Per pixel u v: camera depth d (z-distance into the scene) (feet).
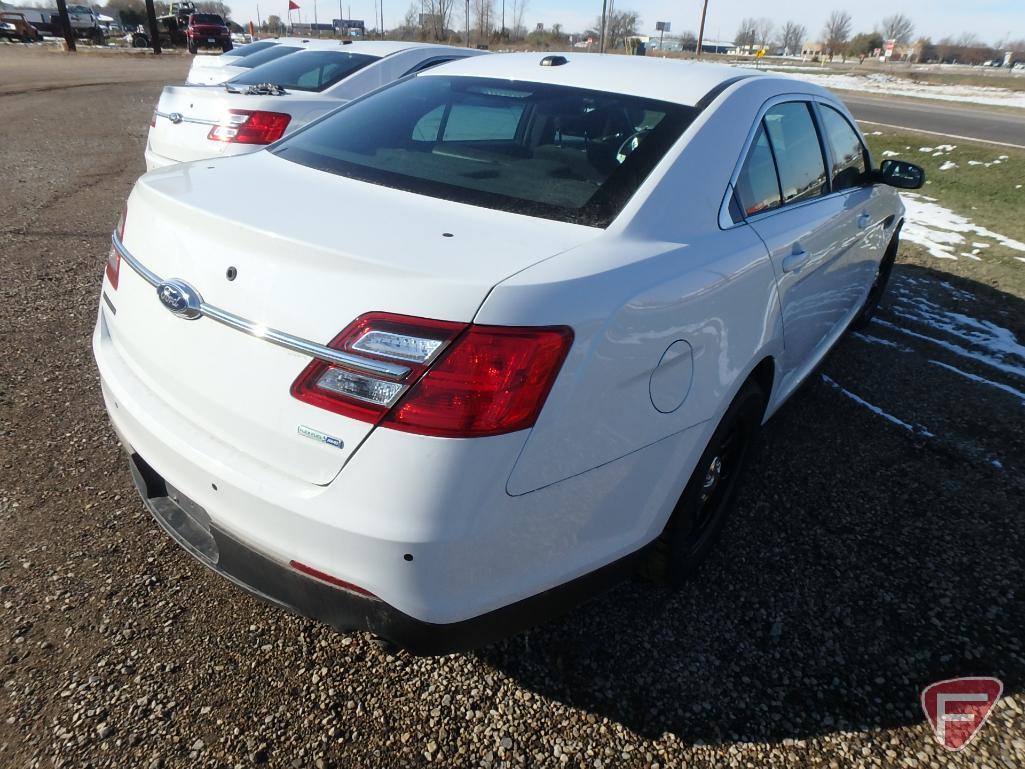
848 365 14.49
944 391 13.60
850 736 6.61
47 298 15.07
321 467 5.30
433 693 6.78
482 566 5.36
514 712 6.64
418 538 5.05
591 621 7.72
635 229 6.61
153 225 6.48
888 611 8.09
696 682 7.06
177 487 6.18
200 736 6.23
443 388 4.99
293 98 19.02
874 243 13.15
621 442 6.01
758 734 6.57
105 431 10.43
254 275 5.56
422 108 8.79
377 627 5.57
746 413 8.34
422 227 6.08
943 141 40.60
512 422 5.13
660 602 8.04
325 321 5.21
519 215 6.61
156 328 6.34
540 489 5.48
